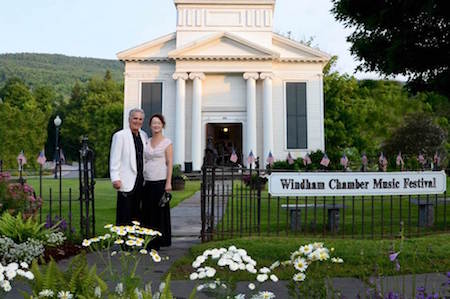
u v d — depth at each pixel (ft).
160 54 124.47
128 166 22.63
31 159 154.61
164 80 123.65
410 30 48.85
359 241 22.00
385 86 164.96
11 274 10.30
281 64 124.77
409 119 126.72
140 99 123.24
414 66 51.83
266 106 120.88
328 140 151.74
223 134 139.64
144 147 23.53
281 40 124.57
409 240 21.38
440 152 113.19
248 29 124.06
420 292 12.11
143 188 23.40
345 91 155.63
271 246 21.49
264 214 40.57
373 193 24.89
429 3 43.11
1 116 151.53
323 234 26.68
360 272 17.67
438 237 22.99
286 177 24.71
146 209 23.44
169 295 10.63
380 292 12.79
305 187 24.67
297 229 29.81
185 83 123.03
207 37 119.24
